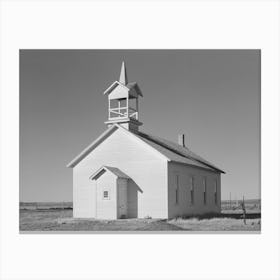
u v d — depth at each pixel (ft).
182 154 119.34
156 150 98.58
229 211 139.85
